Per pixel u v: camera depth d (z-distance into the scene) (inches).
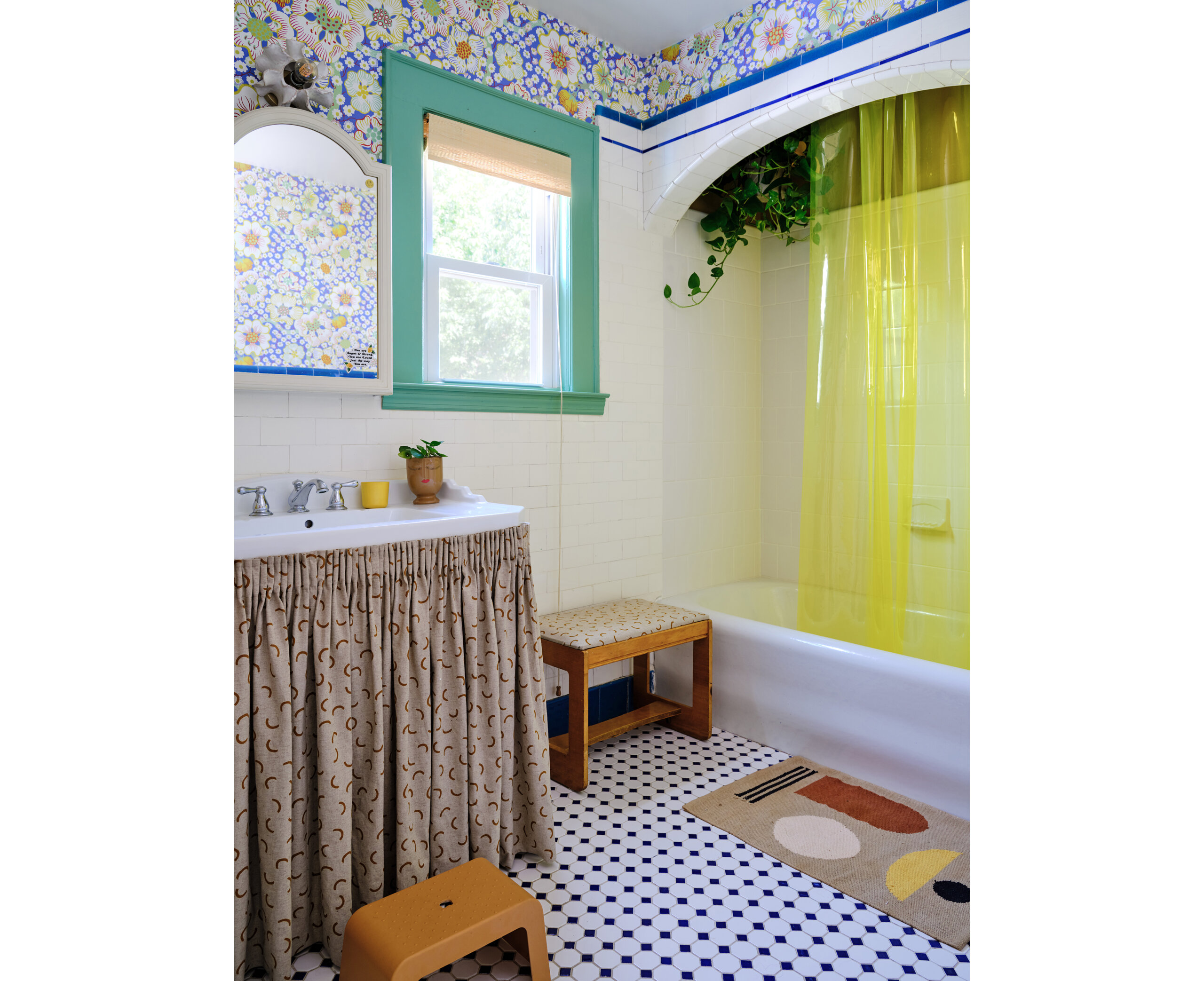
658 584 133.2
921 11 92.2
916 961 65.2
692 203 129.3
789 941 68.0
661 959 65.7
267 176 82.4
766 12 108.3
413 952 54.1
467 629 74.8
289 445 87.0
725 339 146.6
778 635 108.8
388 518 90.6
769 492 154.4
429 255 101.3
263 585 61.2
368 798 67.7
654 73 124.6
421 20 98.3
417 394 97.7
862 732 99.6
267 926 61.8
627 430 126.2
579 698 97.8
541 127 111.3
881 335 107.2
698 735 114.4
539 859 81.4
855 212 108.9
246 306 81.4
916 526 106.0
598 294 119.8
